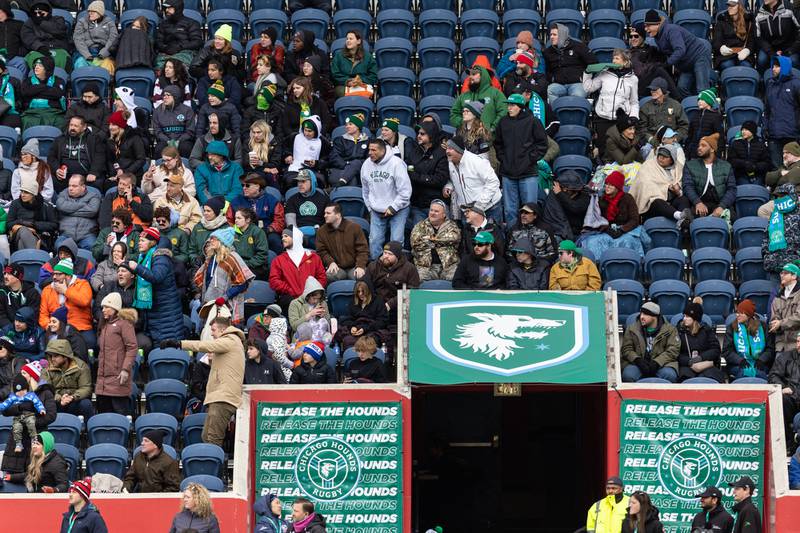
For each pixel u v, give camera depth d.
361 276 77.69
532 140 82.38
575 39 93.81
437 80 92.94
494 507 84.31
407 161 82.75
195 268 78.88
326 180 87.06
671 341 73.00
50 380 70.62
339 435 67.88
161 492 65.12
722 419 68.12
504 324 69.12
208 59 91.19
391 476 67.81
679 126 88.25
